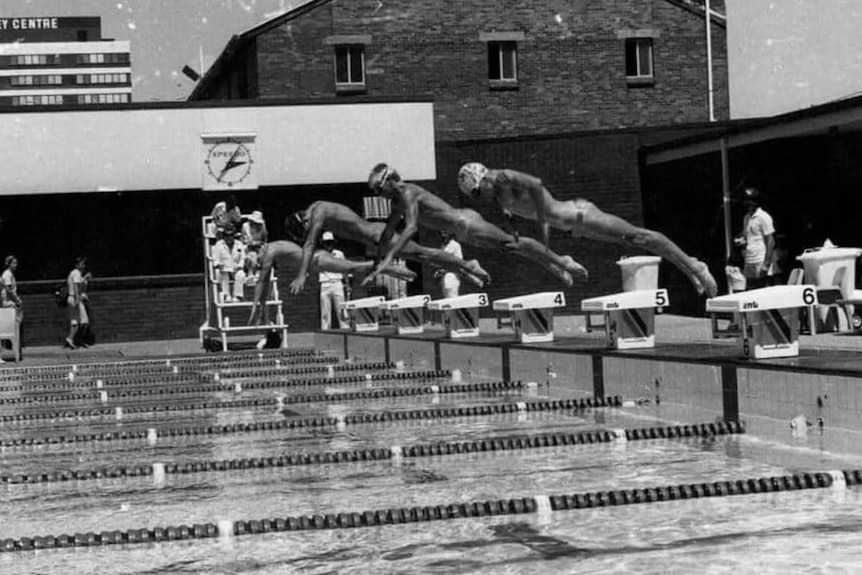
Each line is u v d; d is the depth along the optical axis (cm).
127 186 3103
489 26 3869
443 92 3853
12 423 1387
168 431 1215
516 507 724
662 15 3978
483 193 2145
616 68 3950
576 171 3225
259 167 3162
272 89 3738
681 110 3991
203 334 2706
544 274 3259
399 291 3008
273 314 2902
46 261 3141
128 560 636
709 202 2964
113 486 901
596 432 1028
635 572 565
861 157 2572
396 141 3234
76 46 10288
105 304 3119
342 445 1073
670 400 1223
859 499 713
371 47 3806
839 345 1341
